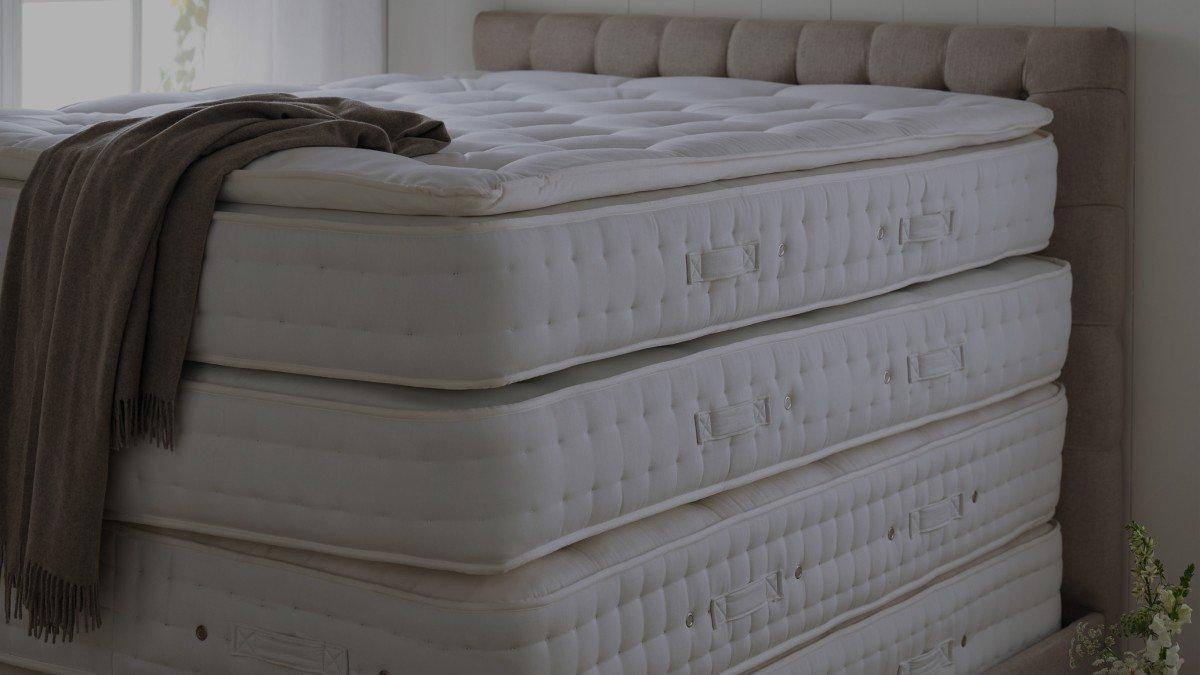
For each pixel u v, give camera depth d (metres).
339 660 1.65
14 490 1.84
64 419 1.75
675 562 1.78
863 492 2.09
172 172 1.69
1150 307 2.65
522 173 1.63
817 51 2.93
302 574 1.67
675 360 1.81
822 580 2.02
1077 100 2.59
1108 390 2.63
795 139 2.06
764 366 1.93
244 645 1.72
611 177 1.75
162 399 1.69
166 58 3.36
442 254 1.54
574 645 1.63
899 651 2.18
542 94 2.89
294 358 1.65
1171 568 2.68
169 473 1.73
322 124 1.77
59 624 1.77
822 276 2.05
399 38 3.85
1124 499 2.72
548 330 1.62
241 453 1.68
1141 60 2.61
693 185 1.90
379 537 1.61
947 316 2.26
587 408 1.67
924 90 2.65
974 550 2.34
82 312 1.73
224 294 1.68
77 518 1.72
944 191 2.27
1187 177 2.58
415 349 1.57
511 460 1.57
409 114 1.95
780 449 1.96
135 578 1.79
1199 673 2.65
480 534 1.57
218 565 1.72
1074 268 2.64
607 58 3.29
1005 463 2.39
